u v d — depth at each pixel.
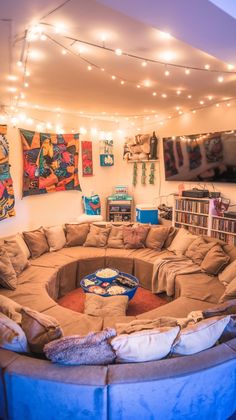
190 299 2.87
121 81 3.36
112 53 2.52
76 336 1.68
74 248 4.50
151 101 4.49
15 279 3.19
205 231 4.74
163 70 2.99
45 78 3.25
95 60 2.70
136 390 1.51
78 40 2.24
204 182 5.02
